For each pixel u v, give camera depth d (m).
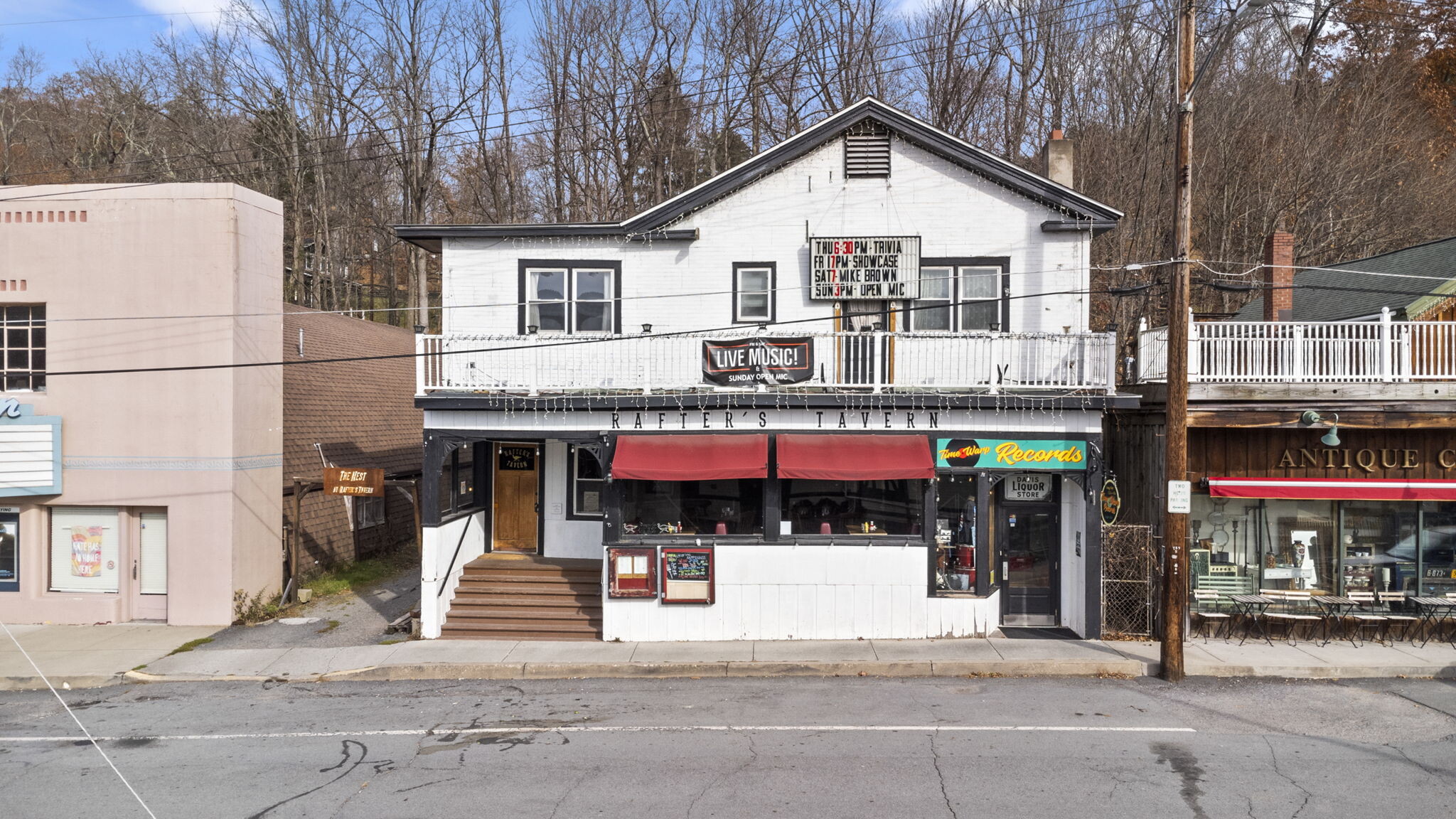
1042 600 15.78
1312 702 11.75
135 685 13.53
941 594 15.02
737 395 15.04
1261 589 15.24
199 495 17.00
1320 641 14.72
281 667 14.08
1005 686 12.70
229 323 16.98
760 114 35.97
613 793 8.69
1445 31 34.03
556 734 10.62
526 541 18.09
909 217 16.45
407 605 18.28
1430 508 15.20
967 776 9.03
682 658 13.92
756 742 10.17
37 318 17.50
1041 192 16.08
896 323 16.34
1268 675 13.16
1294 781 8.88
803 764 9.44
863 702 11.86
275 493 18.56
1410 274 17.30
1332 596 15.03
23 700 12.78
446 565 16.03
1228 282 28.69
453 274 16.86
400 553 24.19
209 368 15.63
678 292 16.72
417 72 37.56
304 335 23.88
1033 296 15.66
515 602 16.14
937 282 16.42
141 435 17.08
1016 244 16.31
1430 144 31.92
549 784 8.96
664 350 15.95
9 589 17.36
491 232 16.59
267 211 18.23
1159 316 29.45
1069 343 15.04
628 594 15.09
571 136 37.53
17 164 43.62
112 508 17.45
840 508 15.29
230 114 39.16
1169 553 13.00
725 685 12.92
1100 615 14.80
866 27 34.41
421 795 8.76
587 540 17.72
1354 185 29.55
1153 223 30.05
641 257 16.75
